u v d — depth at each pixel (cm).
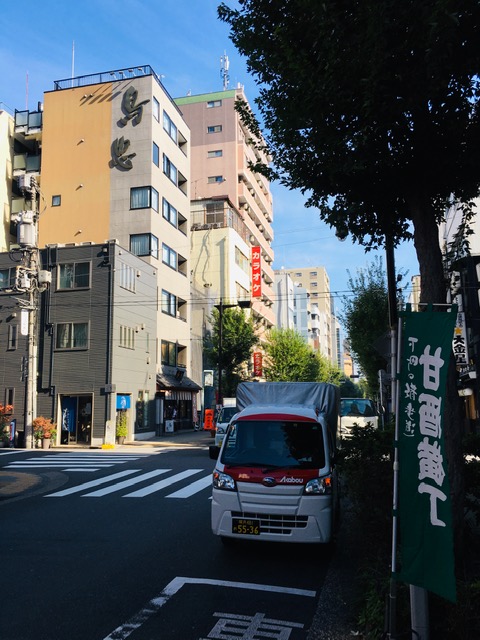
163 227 3497
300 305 9719
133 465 1688
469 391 1878
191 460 1814
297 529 592
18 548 670
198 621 439
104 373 2647
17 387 2792
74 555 635
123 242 3312
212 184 5469
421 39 396
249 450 668
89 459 1900
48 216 3466
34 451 2288
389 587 398
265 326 5941
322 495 599
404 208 554
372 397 3597
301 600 489
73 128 3519
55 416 2680
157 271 3306
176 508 948
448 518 330
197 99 5703
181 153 3912
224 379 3509
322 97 447
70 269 2791
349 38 428
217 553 643
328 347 12275
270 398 1095
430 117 468
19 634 413
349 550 657
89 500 1047
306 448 659
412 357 358
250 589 517
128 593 504
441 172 497
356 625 428
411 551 341
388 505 489
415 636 341
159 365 3325
